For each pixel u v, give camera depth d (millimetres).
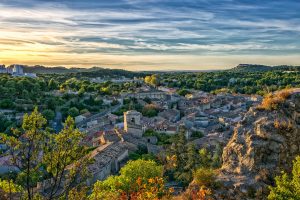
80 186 25578
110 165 89750
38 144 24219
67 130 24859
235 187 40375
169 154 95312
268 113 46844
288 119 44719
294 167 32438
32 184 24562
